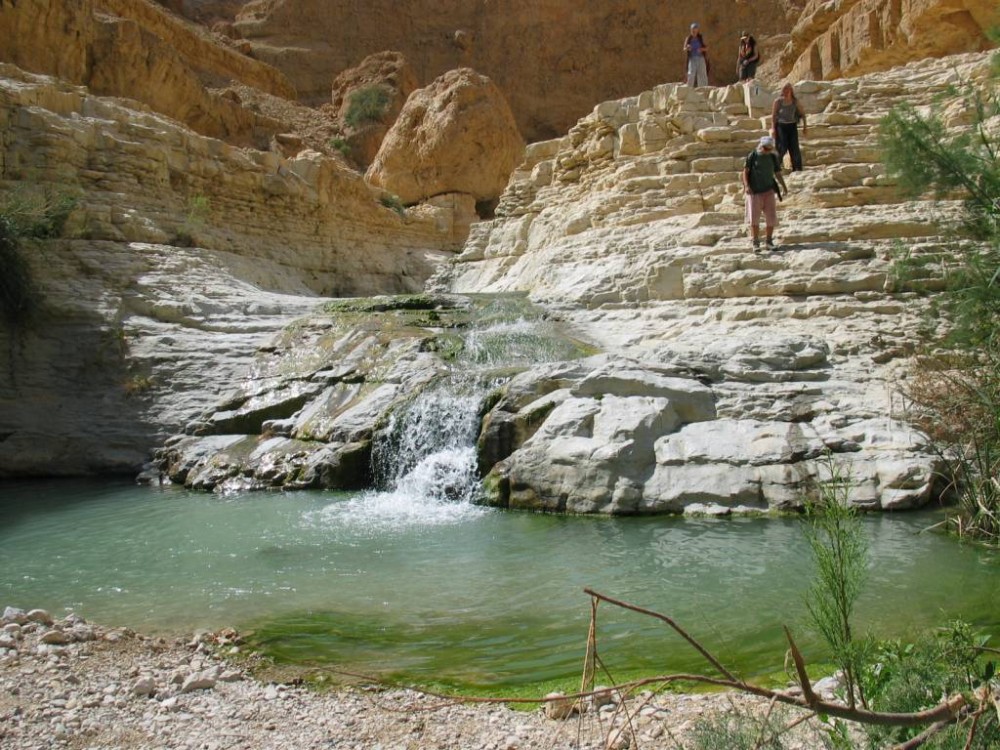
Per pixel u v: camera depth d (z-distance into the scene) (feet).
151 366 47.57
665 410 33.47
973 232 26.94
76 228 55.31
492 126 119.96
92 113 63.05
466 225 114.62
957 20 77.66
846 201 50.62
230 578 24.61
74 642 18.67
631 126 63.52
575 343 43.62
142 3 125.39
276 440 41.14
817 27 100.17
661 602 20.98
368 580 23.99
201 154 70.33
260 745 13.50
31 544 29.86
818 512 13.24
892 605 19.79
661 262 47.93
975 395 27.53
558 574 23.90
